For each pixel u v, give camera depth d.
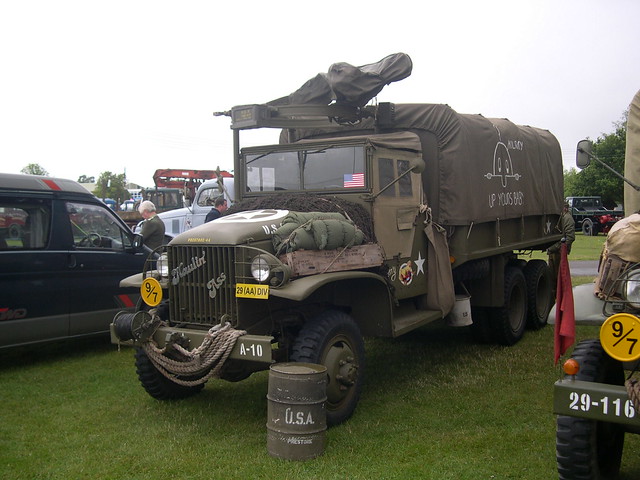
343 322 4.92
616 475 3.85
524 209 8.23
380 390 5.81
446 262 6.41
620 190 33.50
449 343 7.82
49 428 4.92
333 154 5.75
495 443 4.45
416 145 6.29
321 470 4.01
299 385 4.17
